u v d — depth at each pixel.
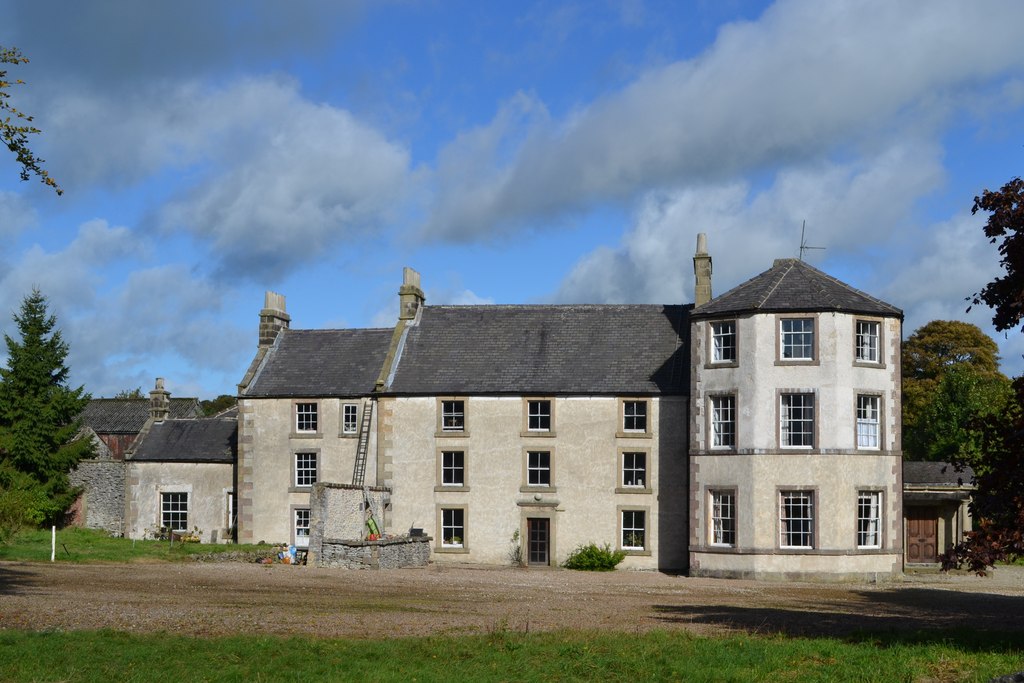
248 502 52.06
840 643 22.05
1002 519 20.19
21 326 59.72
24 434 57.62
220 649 19.58
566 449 48.41
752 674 18.89
